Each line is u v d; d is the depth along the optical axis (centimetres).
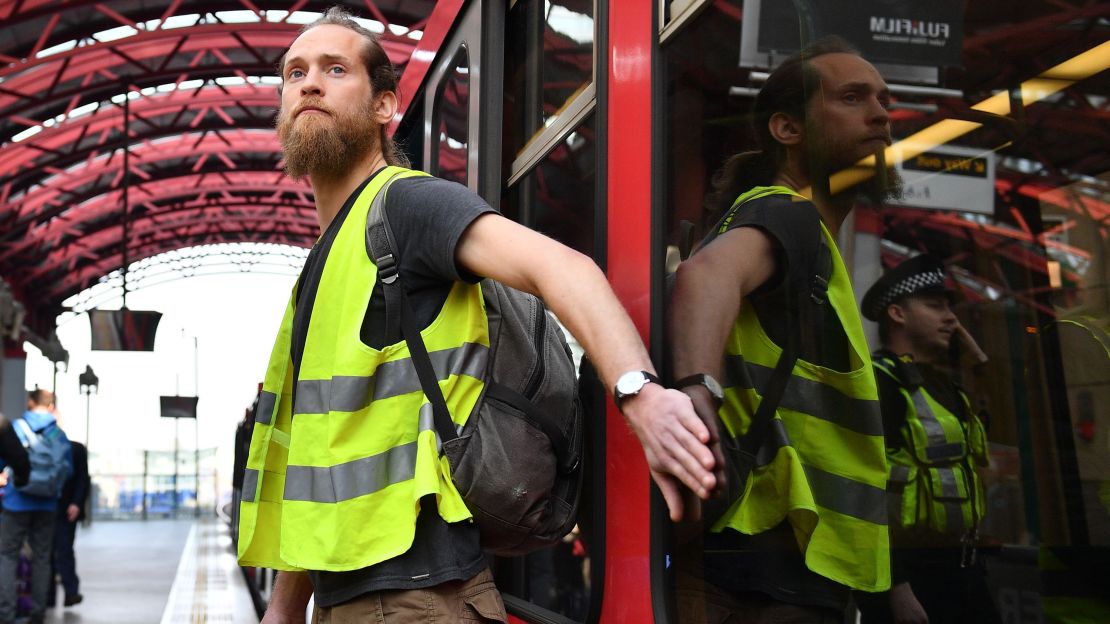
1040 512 117
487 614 161
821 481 133
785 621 136
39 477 869
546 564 244
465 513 158
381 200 169
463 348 164
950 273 125
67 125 3297
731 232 148
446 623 159
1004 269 121
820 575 132
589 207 204
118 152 3759
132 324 2031
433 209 159
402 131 442
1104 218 113
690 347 156
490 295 173
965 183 123
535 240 146
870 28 131
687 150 160
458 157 323
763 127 142
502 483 164
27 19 2347
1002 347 120
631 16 183
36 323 5084
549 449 172
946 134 125
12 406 3003
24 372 3034
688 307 157
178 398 4084
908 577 125
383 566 159
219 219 5000
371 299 167
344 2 2648
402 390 163
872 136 130
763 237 142
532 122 256
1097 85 113
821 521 132
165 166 4062
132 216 4538
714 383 150
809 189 136
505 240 148
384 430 162
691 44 160
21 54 2775
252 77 3362
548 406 175
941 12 125
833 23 134
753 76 144
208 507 4391
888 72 129
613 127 188
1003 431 120
